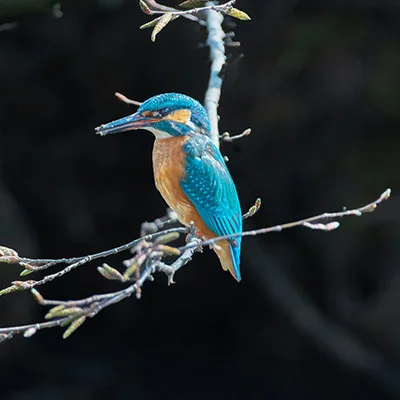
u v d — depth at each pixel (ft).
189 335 52.70
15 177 49.06
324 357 48.37
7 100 47.65
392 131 46.09
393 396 45.73
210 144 17.85
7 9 24.63
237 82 45.55
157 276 51.39
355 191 46.29
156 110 17.13
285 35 45.14
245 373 49.96
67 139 49.32
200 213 17.90
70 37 46.39
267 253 48.67
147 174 50.24
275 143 46.91
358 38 44.86
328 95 45.55
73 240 50.62
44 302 10.96
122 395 47.73
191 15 20.39
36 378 47.47
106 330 52.11
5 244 44.11
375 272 46.65
